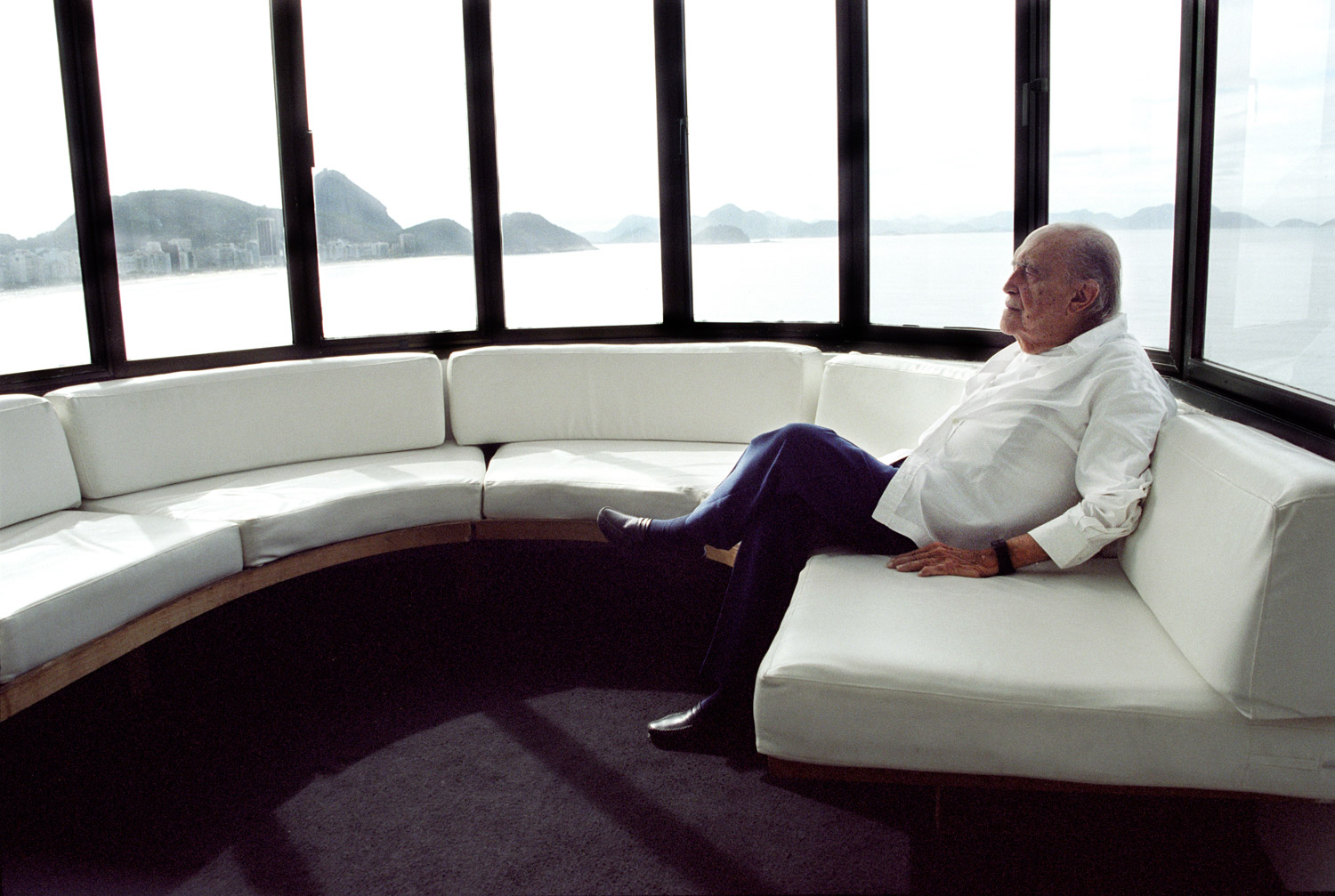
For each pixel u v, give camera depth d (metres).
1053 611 1.79
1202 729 1.46
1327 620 1.39
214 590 2.49
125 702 2.57
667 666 2.68
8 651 1.94
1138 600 1.84
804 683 1.59
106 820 2.01
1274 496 1.41
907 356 3.43
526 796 2.06
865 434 3.05
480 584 3.36
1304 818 1.62
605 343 3.98
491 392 3.51
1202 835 1.88
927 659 1.60
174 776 2.18
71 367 3.28
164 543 2.38
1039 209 3.09
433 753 2.25
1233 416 2.19
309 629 3.03
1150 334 2.74
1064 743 1.50
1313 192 1.92
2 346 3.12
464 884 1.77
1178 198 2.50
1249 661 1.42
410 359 3.44
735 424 3.38
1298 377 2.00
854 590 1.92
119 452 2.91
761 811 1.99
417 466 3.16
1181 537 1.67
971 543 2.08
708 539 2.24
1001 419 2.07
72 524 2.61
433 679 2.64
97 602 2.14
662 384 3.45
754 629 2.19
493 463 3.16
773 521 2.18
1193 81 2.43
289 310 3.76
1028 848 1.85
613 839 1.90
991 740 1.53
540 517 2.91
